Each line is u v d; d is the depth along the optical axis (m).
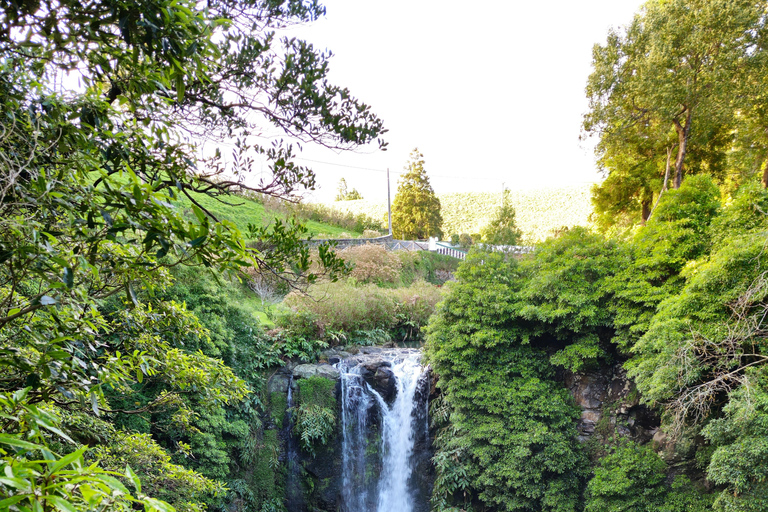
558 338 13.82
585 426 13.47
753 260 9.70
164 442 10.30
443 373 14.35
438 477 14.13
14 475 1.30
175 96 3.91
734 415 8.95
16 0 1.94
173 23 2.15
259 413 14.05
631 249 13.59
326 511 14.81
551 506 12.62
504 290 14.34
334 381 15.14
